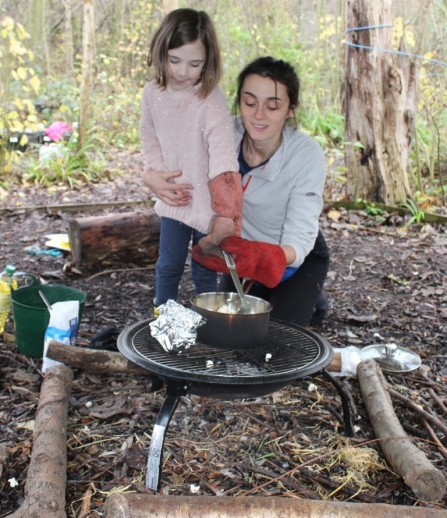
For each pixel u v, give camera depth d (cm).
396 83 633
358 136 657
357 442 271
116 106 962
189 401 297
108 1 1191
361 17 622
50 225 597
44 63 1113
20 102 666
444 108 718
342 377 328
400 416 295
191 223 330
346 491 239
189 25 292
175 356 234
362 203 662
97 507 224
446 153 781
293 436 275
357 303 441
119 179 788
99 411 284
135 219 485
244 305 257
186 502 198
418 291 465
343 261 528
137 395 301
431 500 230
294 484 240
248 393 225
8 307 346
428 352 367
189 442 266
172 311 239
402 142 652
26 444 257
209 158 308
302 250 285
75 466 247
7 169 746
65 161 773
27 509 203
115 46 1141
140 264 498
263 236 325
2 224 595
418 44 702
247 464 253
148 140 337
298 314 331
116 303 427
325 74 954
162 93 320
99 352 306
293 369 228
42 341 330
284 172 304
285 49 952
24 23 1051
